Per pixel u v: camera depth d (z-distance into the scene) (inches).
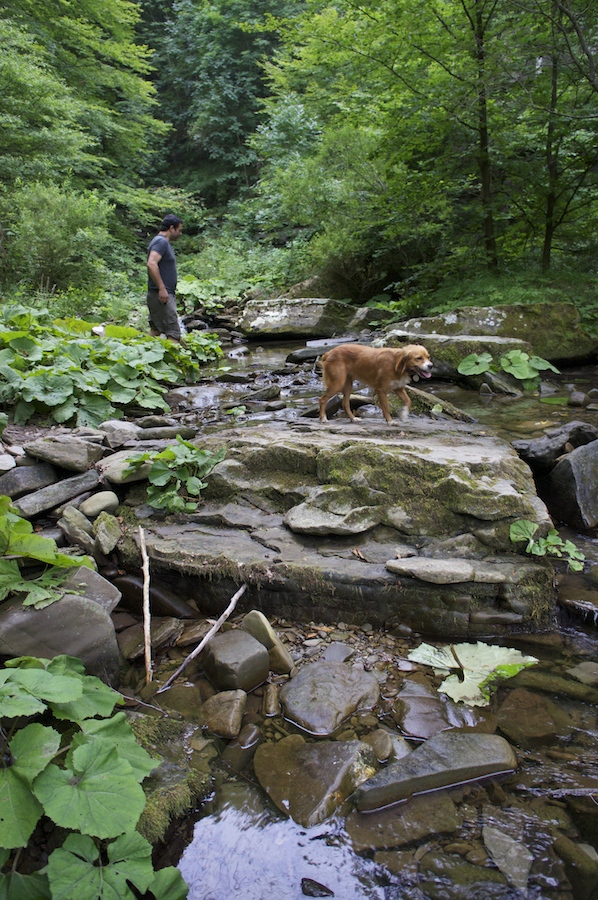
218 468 167.6
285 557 136.6
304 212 551.5
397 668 116.7
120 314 447.8
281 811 85.0
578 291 346.0
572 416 231.3
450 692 108.0
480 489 141.2
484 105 364.2
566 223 405.7
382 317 440.5
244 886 74.7
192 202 988.6
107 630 109.1
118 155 899.4
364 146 497.0
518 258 420.5
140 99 890.7
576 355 312.2
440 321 328.5
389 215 446.0
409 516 144.0
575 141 366.6
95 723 88.3
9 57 538.3
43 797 72.4
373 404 247.0
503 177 411.8
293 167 593.0
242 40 1087.0
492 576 125.6
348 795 86.8
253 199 847.7
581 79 346.9
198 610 139.9
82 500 162.9
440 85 359.3
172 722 102.3
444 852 77.7
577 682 110.0
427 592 127.5
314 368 330.6
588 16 312.3
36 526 154.6
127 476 164.9
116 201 836.6
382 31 356.2
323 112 552.7
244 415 246.7
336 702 105.0
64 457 167.9
